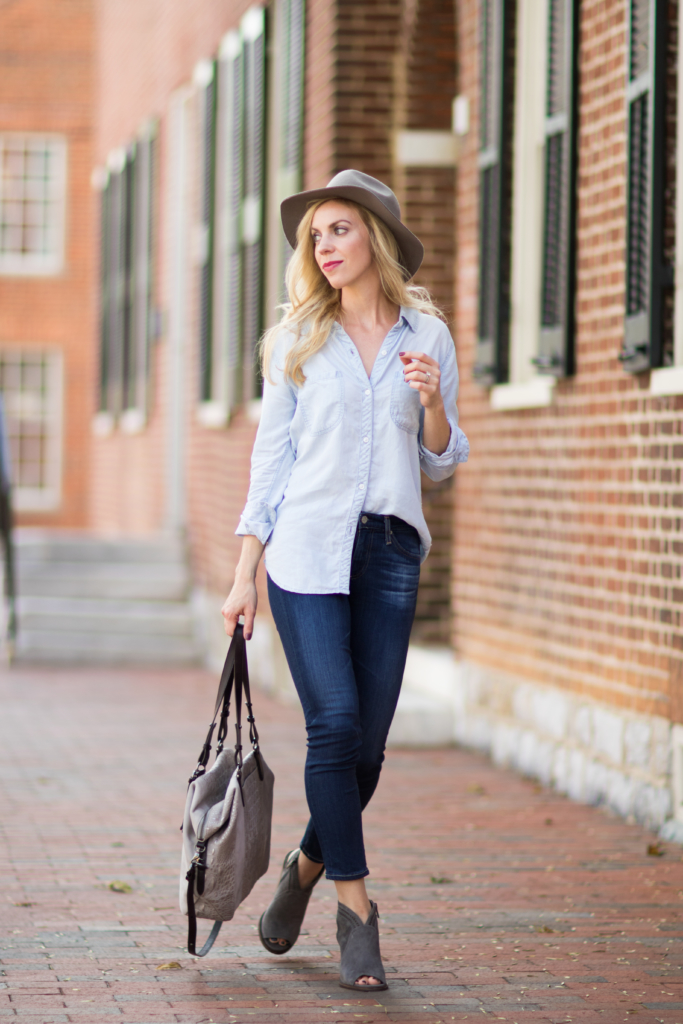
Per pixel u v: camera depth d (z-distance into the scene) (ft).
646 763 28.84
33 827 28.22
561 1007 17.93
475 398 39.01
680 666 27.43
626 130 29.43
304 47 48.19
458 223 41.06
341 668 18.13
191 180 67.82
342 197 18.71
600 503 31.09
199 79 64.95
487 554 37.96
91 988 18.49
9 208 106.22
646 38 28.25
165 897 23.17
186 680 55.57
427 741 39.58
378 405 18.49
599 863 25.93
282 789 32.81
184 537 67.36
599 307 31.19
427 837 27.96
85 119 106.42
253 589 18.72
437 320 19.20
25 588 63.26
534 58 35.94
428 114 44.65
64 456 106.63
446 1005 17.98
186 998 18.15
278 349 18.71
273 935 19.80
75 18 106.01
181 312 70.18
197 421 65.16
